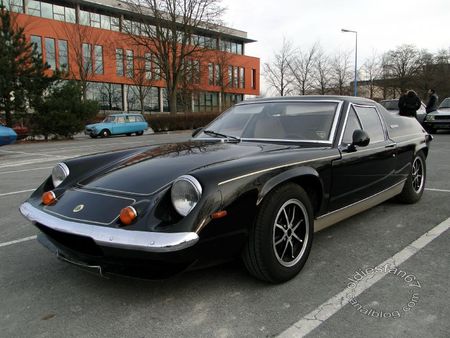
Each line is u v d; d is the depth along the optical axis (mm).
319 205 3307
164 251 2340
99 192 2873
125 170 3127
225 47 44594
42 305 2758
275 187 2816
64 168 3350
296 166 2984
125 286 2994
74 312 2656
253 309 2631
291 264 2996
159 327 2455
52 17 40500
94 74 40094
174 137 22578
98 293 2904
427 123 15734
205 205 2449
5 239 4160
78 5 41625
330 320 2490
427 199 5359
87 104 23750
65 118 22406
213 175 2561
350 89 47156
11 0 35125
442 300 2703
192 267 2545
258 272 2848
